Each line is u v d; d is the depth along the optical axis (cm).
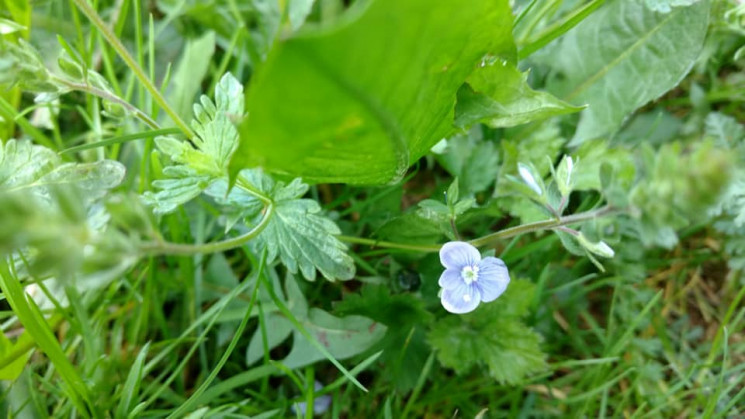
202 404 8
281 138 5
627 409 9
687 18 8
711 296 10
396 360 8
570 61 9
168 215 8
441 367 9
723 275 10
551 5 8
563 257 9
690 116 10
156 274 9
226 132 7
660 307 9
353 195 9
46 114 9
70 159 9
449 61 5
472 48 6
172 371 9
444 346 8
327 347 8
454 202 7
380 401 8
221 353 9
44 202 7
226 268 9
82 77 6
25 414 7
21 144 7
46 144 9
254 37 10
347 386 8
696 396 8
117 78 10
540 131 9
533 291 8
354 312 8
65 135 10
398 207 9
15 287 7
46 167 7
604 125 9
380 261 9
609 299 9
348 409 8
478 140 9
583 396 8
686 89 10
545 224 6
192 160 7
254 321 9
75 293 8
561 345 9
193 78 9
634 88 8
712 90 10
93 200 7
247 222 7
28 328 7
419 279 8
